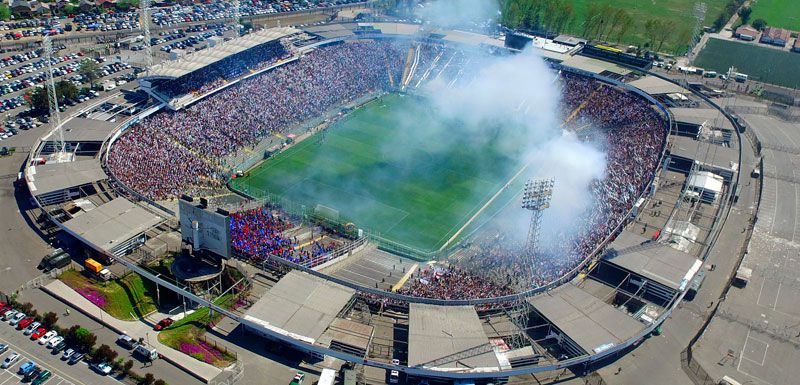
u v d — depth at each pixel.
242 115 192.00
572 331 112.75
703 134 185.12
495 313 121.75
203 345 113.50
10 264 130.75
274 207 156.38
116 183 152.62
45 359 108.94
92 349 109.75
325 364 111.19
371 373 109.75
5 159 168.12
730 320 127.56
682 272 128.12
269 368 109.56
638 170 166.12
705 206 158.75
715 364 116.31
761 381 113.12
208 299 121.69
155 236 138.25
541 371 107.62
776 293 136.75
